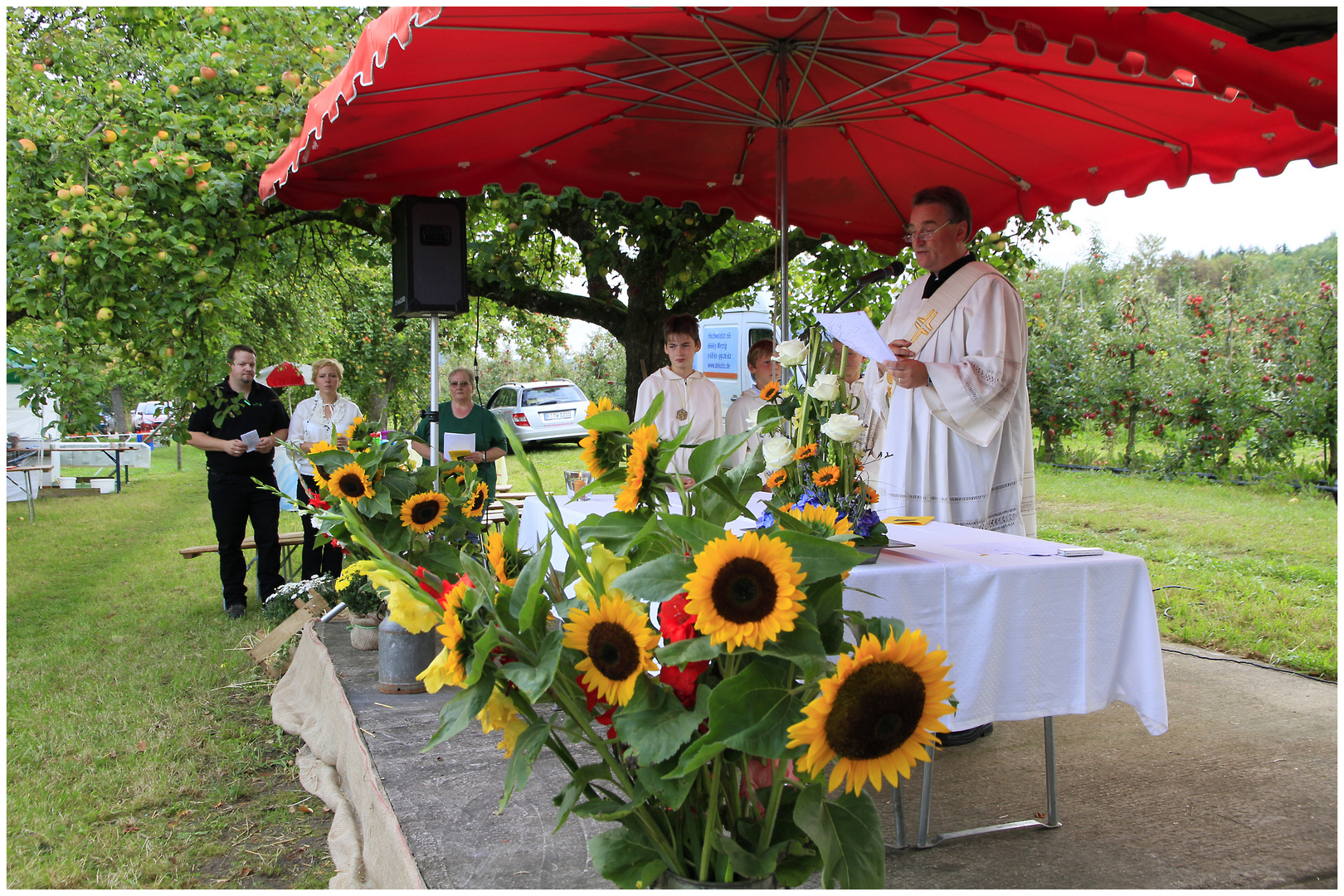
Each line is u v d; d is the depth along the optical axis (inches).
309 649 170.6
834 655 48.5
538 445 716.7
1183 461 458.3
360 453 137.9
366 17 244.2
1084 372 498.3
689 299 269.9
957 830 101.3
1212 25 84.2
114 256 179.2
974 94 154.3
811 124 165.8
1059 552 94.2
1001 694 86.2
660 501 54.0
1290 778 115.3
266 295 313.0
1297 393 416.8
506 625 49.8
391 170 179.6
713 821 48.9
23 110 187.2
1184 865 92.2
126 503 517.3
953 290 121.3
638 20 121.6
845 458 84.7
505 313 356.2
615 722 46.3
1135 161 168.9
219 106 203.2
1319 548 280.8
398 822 96.9
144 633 219.9
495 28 115.1
